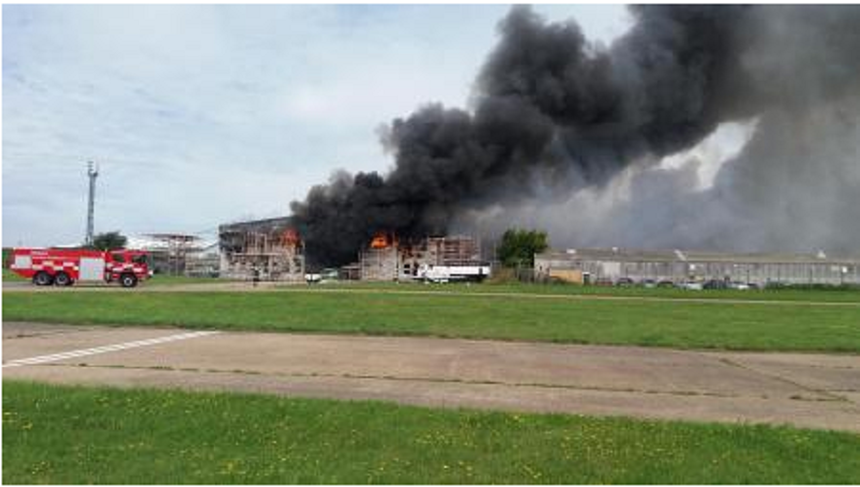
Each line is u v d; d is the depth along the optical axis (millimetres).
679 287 101375
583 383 14805
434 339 23219
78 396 11172
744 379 15984
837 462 8602
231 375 14758
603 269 128000
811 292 85125
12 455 8078
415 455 8375
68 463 7828
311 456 8289
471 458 8297
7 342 19953
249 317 28922
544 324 28797
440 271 116812
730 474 7926
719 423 10672
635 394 13703
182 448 8523
